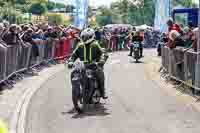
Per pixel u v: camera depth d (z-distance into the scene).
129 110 9.82
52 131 7.86
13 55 13.82
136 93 12.35
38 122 8.54
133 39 24.66
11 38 13.80
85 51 9.54
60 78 15.65
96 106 10.23
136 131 7.88
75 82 9.15
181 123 8.53
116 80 15.38
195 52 11.88
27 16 51.44
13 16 46.31
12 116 9.00
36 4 60.59
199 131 7.89
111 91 12.69
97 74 9.59
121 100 11.12
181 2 50.06
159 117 9.08
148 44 42.84
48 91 12.50
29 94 11.84
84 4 31.00
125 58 26.42
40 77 15.71
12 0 49.25
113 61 23.88
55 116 9.12
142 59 25.78
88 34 9.59
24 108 9.89
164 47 16.81
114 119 8.87
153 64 22.12
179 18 24.84
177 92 12.59
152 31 42.91
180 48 13.48
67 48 23.20
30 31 16.70
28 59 16.33
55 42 20.94
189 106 10.34
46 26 20.84
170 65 15.10
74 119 8.85
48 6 64.75
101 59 9.55
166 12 33.53
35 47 17.16
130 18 96.44
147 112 9.60
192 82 12.09
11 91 12.25
